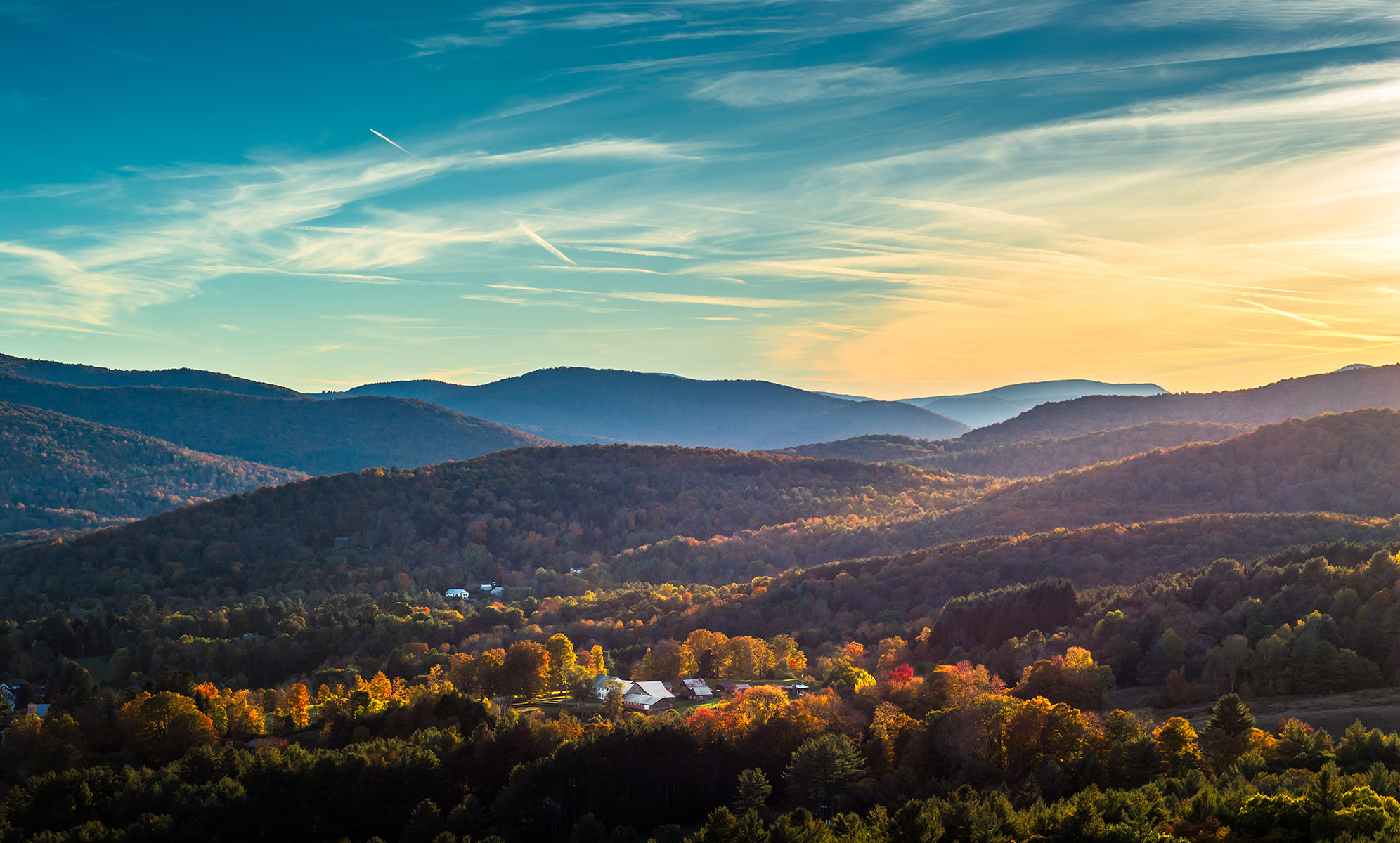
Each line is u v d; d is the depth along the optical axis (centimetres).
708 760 9812
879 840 7256
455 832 9125
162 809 9988
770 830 7538
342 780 9894
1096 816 6694
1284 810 6256
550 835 9269
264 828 9738
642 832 9431
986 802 7419
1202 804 6781
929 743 9338
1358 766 7269
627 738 9931
